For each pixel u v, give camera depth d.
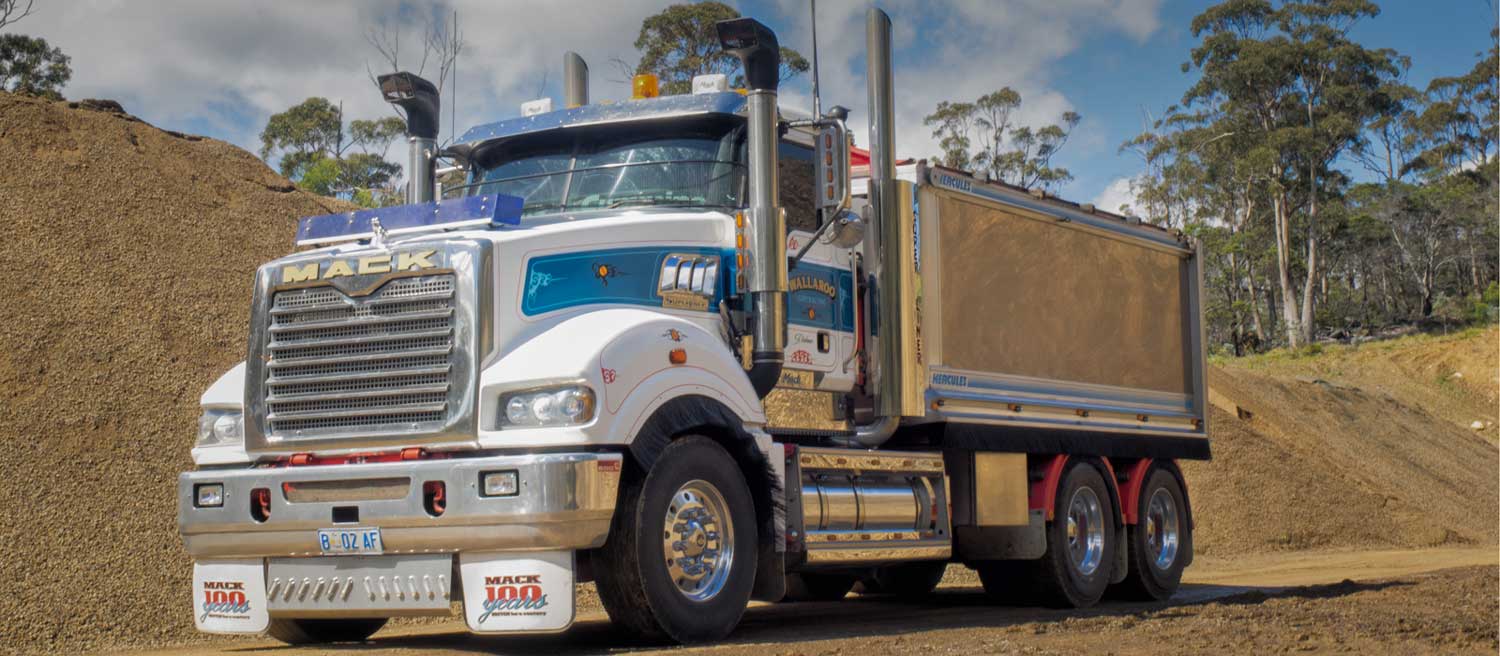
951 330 9.59
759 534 7.59
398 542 6.56
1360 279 88.31
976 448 9.62
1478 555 19.64
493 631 6.39
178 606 9.35
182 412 11.91
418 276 6.79
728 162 8.18
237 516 6.98
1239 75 73.06
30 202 14.20
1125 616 8.52
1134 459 11.88
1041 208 10.76
